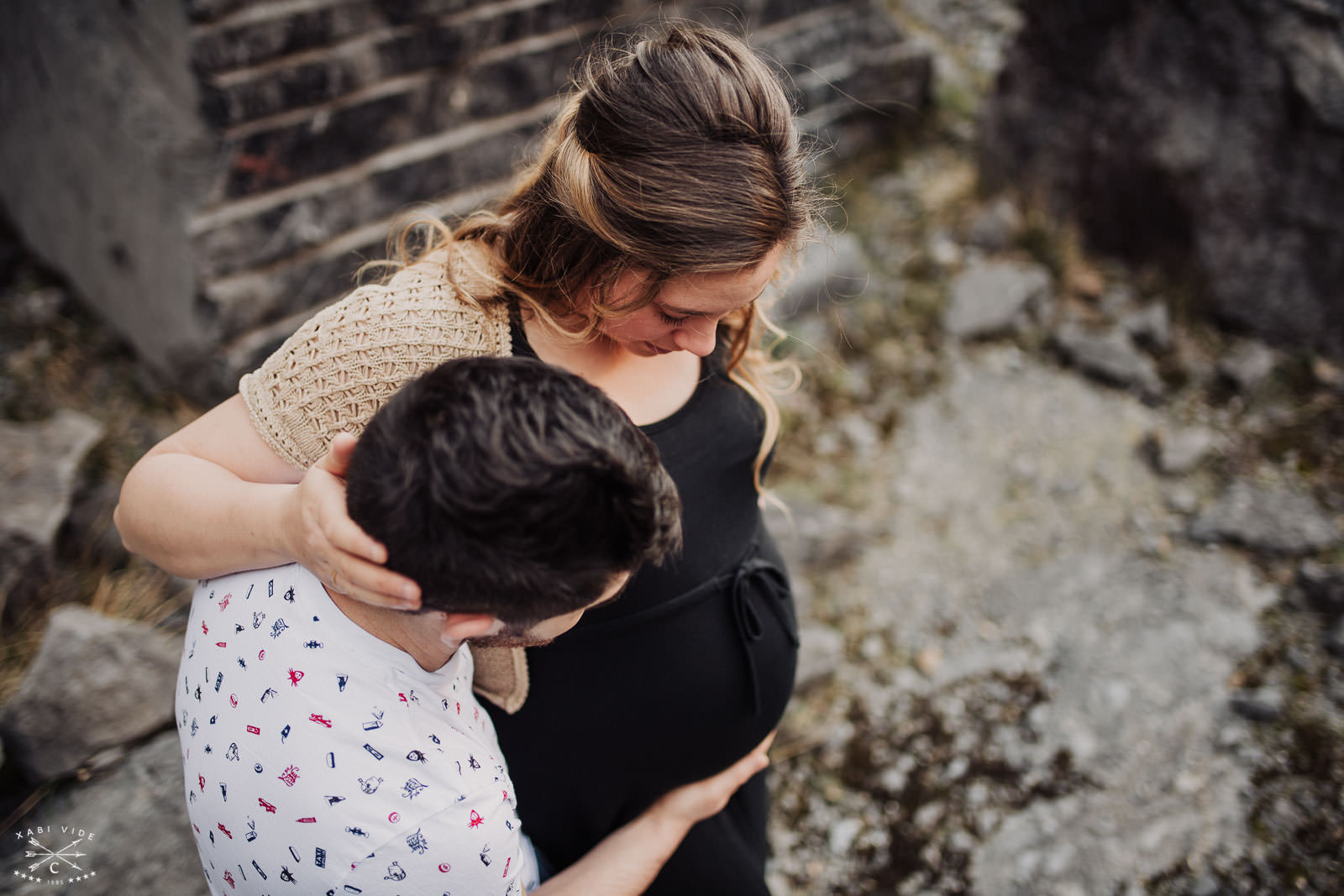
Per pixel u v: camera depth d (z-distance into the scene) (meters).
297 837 0.84
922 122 4.13
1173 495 2.77
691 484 1.19
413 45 2.74
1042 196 3.57
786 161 0.97
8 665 2.13
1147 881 1.99
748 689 1.27
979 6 4.93
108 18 2.52
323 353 1.00
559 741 1.20
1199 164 3.12
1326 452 2.81
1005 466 2.89
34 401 2.81
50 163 2.94
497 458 0.72
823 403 3.05
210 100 2.44
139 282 2.81
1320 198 2.93
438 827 0.85
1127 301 3.31
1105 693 2.32
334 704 0.85
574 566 0.76
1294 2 2.85
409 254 1.30
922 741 2.26
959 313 3.27
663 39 1.00
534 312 1.09
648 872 1.21
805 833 2.11
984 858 2.05
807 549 2.59
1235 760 2.17
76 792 1.86
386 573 0.77
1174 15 3.07
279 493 0.91
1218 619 2.45
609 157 0.95
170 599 2.33
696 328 1.06
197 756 0.89
